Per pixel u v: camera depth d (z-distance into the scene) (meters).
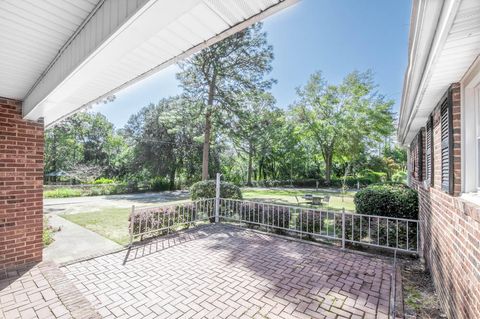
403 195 4.80
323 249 4.64
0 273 3.48
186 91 13.71
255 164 28.84
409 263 4.04
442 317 2.62
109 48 1.66
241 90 13.62
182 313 2.64
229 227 6.31
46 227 5.97
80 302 2.78
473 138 2.17
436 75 2.08
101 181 20.77
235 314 2.63
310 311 2.69
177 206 6.06
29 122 3.88
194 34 1.71
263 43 13.48
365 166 24.14
